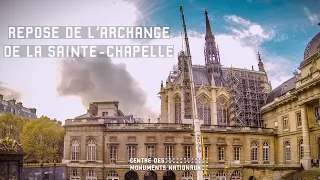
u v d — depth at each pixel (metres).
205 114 82.19
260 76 89.50
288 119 68.25
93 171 64.19
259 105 82.75
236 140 69.50
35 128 80.81
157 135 65.50
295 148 65.12
